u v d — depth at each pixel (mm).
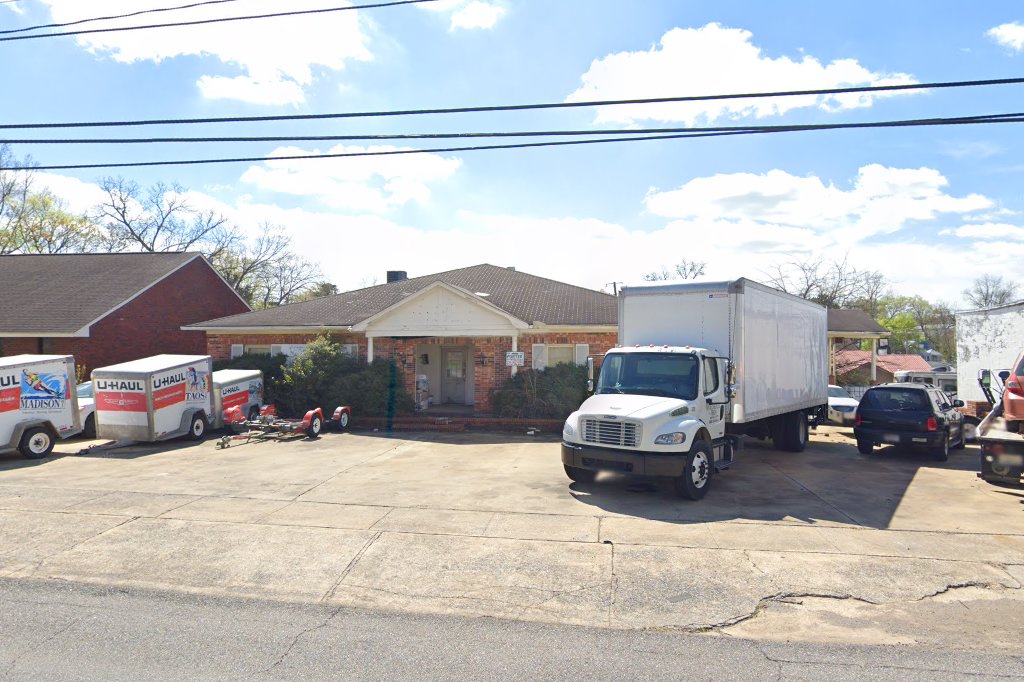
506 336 19953
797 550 7449
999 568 6969
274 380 19938
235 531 8102
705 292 11680
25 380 13812
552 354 20625
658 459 9758
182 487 10680
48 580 6656
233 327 22109
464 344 22875
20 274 27906
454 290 19641
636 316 12320
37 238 40812
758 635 5504
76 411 14859
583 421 10414
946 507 9688
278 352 22359
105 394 15477
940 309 69750
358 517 8758
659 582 6574
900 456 14922
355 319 21359
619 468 10016
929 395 14422
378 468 12625
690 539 7855
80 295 25391
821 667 4871
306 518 8695
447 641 5309
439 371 23844
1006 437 10344
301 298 52250
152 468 12594
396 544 7621
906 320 67625
